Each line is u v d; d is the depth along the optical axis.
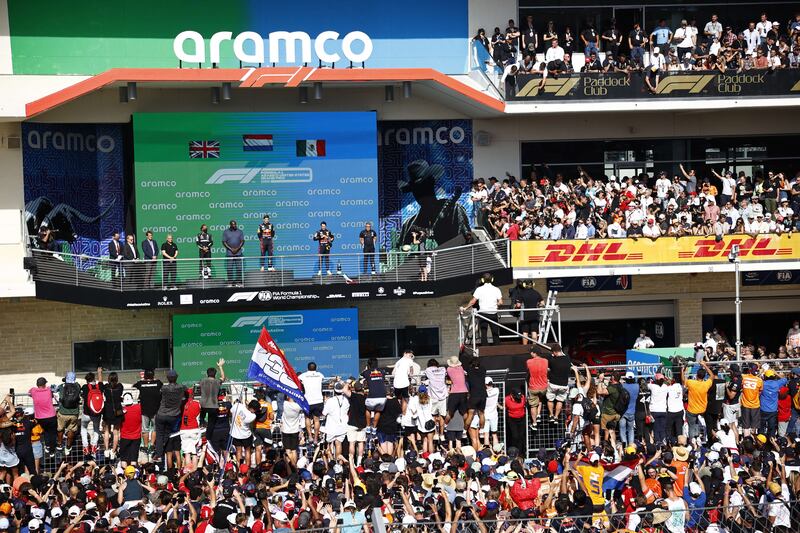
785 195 102.88
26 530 54.41
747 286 108.31
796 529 45.41
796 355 94.38
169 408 71.19
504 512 52.91
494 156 106.69
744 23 111.00
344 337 97.06
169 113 96.81
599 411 74.38
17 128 93.56
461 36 104.56
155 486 60.56
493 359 79.94
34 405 72.25
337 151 100.12
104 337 96.38
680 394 74.94
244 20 100.12
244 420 70.25
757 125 111.00
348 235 100.81
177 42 96.62
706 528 46.47
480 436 75.81
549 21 107.69
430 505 53.97
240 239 94.81
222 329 95.12
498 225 98.12
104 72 90.38
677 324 107.31
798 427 78.56
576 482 58.53
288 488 59.84
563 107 100.62
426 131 105.19
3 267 90.12
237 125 98.25
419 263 96.00
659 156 110.88
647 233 98.38
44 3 96.06
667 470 60.03
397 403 72.88
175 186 97.31
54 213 96.19
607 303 106.50
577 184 101.81
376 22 103.06
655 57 102.44
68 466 70.44
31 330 94.94
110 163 99.00
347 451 73.31
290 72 94.12
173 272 93.06
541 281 103.94
